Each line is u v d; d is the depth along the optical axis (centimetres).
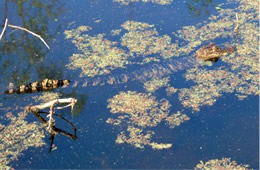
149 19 1549
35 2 1675
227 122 1075
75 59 1360
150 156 988
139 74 1280
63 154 1013
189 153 989
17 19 1562
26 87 1234
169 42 1420
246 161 958
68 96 1204
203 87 1208
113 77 1273
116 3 1672
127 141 1038
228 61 1317
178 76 1267
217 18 1538
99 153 1008
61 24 1540
